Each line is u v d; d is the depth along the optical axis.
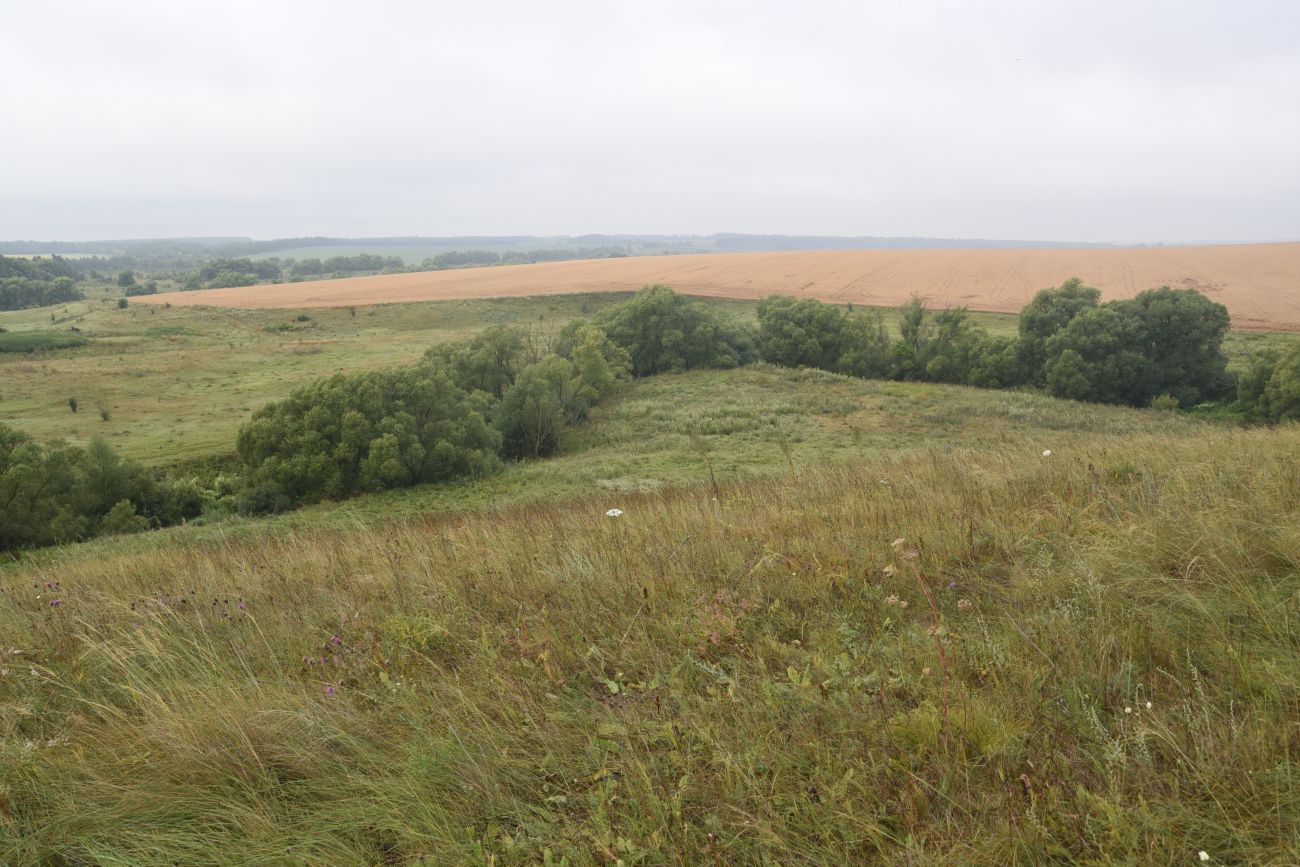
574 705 2.97
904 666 2.98
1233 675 2.57
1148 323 50.94
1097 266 111.12
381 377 38.09
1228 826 1.93
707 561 4.55
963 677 2.86
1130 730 2.36
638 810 2.33
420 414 38.47
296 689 3.31
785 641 3.44
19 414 58.34
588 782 2.51
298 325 96.88
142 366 75.25
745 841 2.17
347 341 88.56
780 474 10.86
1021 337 57.19
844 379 58.59
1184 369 50.41
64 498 32.56
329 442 35.41
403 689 3.20
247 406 60.53
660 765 2.54
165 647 3.92
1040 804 2.11
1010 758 2.34
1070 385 51.00
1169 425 39.56
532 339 66.62
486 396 48.22
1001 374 56.59
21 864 2.37
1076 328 52.28
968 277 107.38
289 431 35.81
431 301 106.38
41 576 7.60
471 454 37.66
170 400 62.91
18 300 139.12
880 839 2.09
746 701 2.82
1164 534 3.87
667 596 4.04
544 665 3.21
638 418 49.53
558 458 42.12
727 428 44.31
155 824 2.50
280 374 72.06
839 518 5.31
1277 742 2.17
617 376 60.16
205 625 4.31
